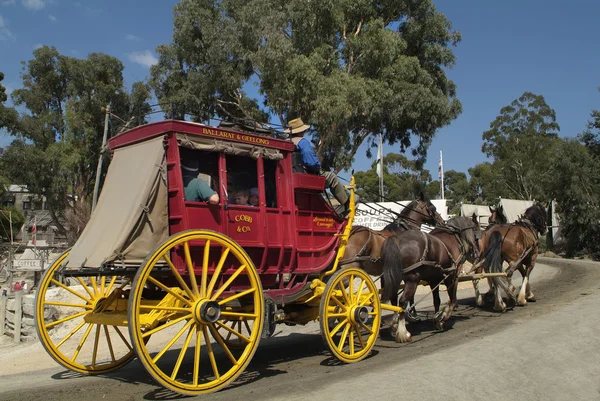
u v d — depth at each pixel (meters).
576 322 10.82
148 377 7.85
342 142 27.69
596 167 43.03
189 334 6.59
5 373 9.95
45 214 62.62
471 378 7.17
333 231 9.27
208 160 7.60
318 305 8.88
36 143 38.78
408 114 27.28
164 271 6.82
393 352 9.23
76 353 7.96
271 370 8.14
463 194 76.44
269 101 28.12
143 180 6.96
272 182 8.28
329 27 26.95
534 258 15.20
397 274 9.58
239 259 7.17
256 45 27.58
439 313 11.59
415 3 30.08
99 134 39.94
